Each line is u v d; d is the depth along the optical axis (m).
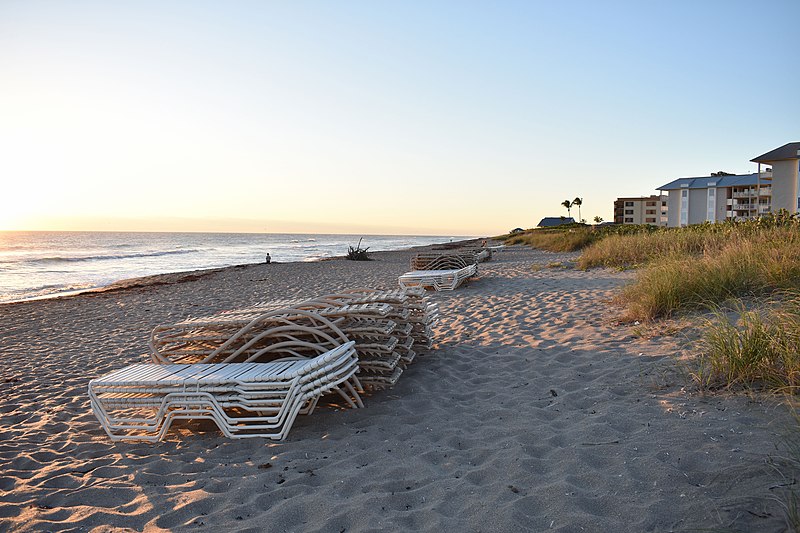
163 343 5.53
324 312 5.09
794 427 3.19
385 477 3.27
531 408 4.30
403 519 2.74
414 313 6.13
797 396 3.62
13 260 36.00
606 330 6.64
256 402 4.09
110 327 10.41
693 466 2.96
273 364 4.62
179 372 4.54
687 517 2.46
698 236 13.26
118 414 4.50
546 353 6.00
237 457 3.79
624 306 7.88
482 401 4.64
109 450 4.10
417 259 16.64
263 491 3.19
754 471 2.76
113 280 23.03
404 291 6.04
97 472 3.64
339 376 4.60
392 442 3.85
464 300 10.63
